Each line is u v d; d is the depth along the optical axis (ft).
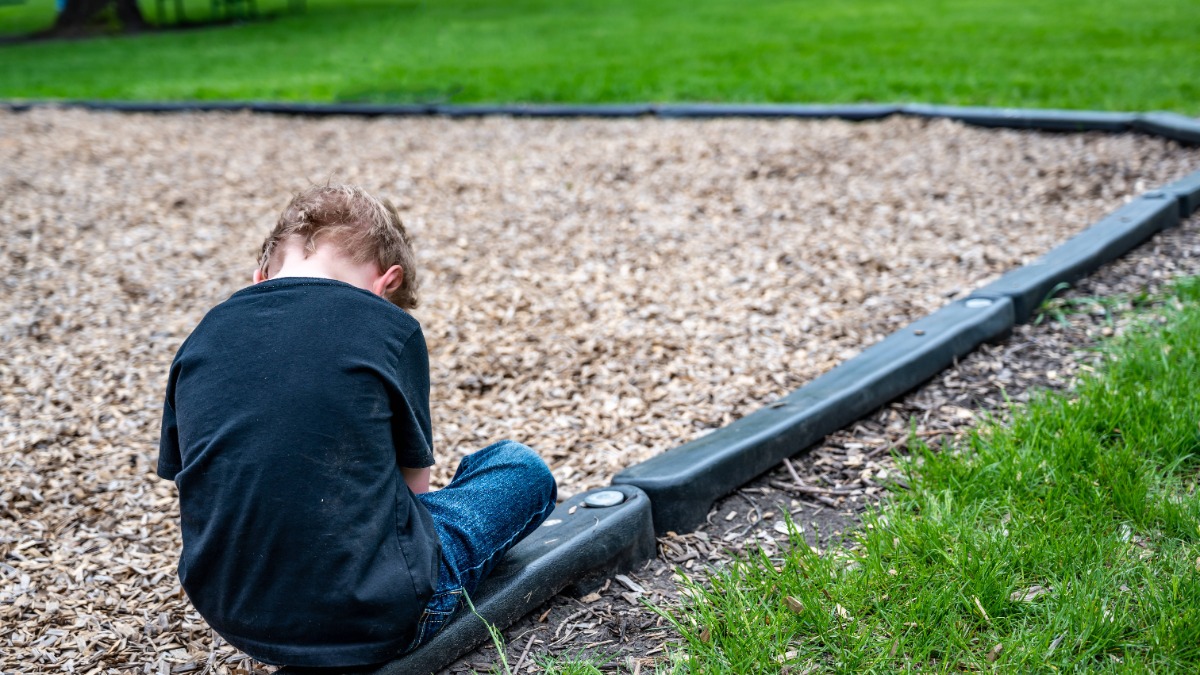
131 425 11.66
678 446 9.87
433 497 7.16
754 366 12.35
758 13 48.55
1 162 22.66
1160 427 9.48
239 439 6.09
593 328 13.83
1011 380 11.48
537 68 34.14
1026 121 21.89
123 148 24.27
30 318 14.75
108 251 17.51
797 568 7.82
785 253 16.16
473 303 14.94
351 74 35.60
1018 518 8.20
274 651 6.29
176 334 14.17
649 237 17.26
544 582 7.66
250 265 16.81
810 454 10.23
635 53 36.60
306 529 6.06
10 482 10.34
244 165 22.86
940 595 7.25
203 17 61.98
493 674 7.13
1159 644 6.59
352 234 6.92
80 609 8.32
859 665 6.75
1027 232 16.29
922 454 9.90
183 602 8.40
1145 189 17.75
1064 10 42.06
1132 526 8.16
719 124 24.47
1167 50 30.42
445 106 27.48
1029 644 6.73
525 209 19.08
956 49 33.27
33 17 69.41
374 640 6.30
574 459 10.58
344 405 6.19
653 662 7.16
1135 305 13.24
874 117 23.76
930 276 14.82
